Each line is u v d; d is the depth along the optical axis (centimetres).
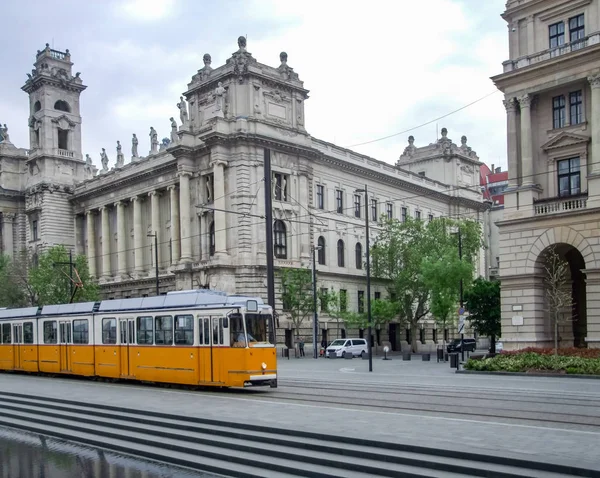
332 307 6906
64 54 9144
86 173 9288
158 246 7669
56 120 8962
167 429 1922
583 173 4216
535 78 4312
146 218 8044
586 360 3441
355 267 7769
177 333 3022
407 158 9881
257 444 1650
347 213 7706
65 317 3769
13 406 2572
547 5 4319
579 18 4206
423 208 8988
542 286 4278
